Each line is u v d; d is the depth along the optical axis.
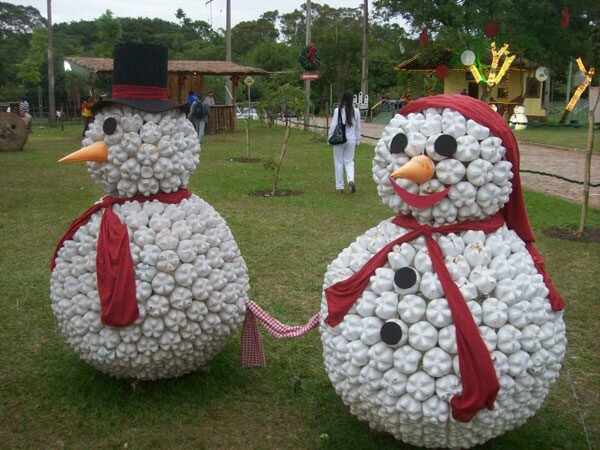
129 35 58.00
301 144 21.22
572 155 20.02
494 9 11.23
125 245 3.69
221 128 26.89
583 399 4.26
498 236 3.29
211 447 3.68
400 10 17.56
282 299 6.05
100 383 4.27
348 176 11.34
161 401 4.11
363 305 3.20
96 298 3.74
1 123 19.11
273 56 52.22
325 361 3.53
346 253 3.55
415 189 3.23
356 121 11.16
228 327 4.06
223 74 27.08
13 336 5.21
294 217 9.43
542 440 3.74
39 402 4.13
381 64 45.12
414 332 3.05
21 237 8.32
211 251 3.92
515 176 3.38
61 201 10.73
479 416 3.07
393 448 3.58
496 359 3.03
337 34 44.19
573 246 7.86
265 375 4.52
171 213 3.86
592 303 5.94
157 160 3.84
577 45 13.58
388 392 3.10
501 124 3.29
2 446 3.66
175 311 3.76
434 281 3.10
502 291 3.10
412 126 3.27
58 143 22.73
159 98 3.96
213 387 4.28
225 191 11.59
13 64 50.44
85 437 3.77
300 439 3.75
